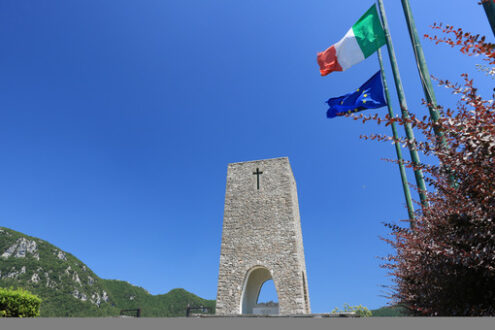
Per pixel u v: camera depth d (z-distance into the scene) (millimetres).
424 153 3350
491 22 3662
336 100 13281
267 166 21016
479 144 2781
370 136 3666
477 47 2811
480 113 2902
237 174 21328
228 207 20109
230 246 18656
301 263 18766
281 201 19375
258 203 19734
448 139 3221
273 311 17141
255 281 20625
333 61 13555
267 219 18984
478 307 3123
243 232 18938
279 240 18109
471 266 2928
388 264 5590
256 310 17406
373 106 11984
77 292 87062
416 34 6535
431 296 3785
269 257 17719
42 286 83188
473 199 3121
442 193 3744
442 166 3434
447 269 3396
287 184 19891
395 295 5609
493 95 2982
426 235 3936
